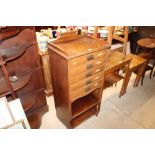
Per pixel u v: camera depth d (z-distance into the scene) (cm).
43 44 217
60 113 209
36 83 205
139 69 268
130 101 260
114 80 245
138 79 281
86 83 175
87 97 220
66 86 163
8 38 161
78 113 197
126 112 239
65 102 181
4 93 157
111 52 242
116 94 274
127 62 225
